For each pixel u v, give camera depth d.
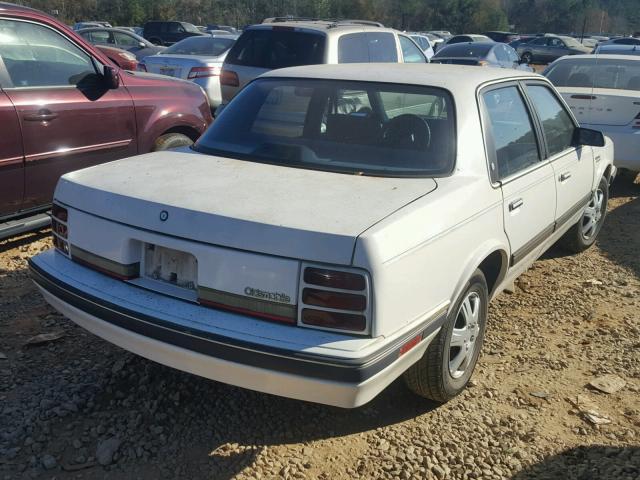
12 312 4.36
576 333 4.45
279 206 2.89
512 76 4.30
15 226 5.13
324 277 2.62
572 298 5.02
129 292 3.01
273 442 3.18
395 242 2.72
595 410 3.54
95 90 5.68
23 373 3.65
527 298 5.01
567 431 3.36
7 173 5.05
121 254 3.06
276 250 2.67
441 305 3.09
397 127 3.62
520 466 3.09
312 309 2.65
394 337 2.75
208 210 2.84
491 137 3.73
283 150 3.67
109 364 3.78
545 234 4.50
